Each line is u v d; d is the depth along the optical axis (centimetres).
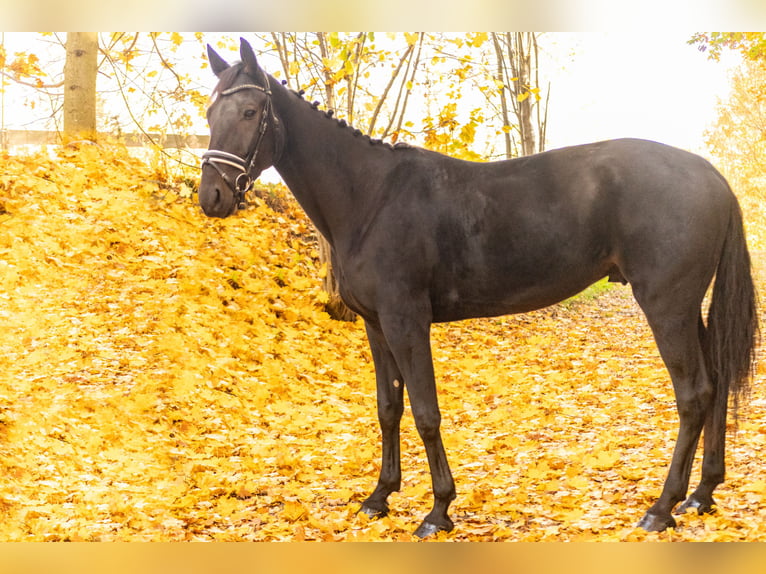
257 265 930
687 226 361
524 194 386
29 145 1105
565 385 762
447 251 393
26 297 746
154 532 402
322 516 432
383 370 436
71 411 568
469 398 729
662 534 366
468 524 407
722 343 383
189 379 650
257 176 409
